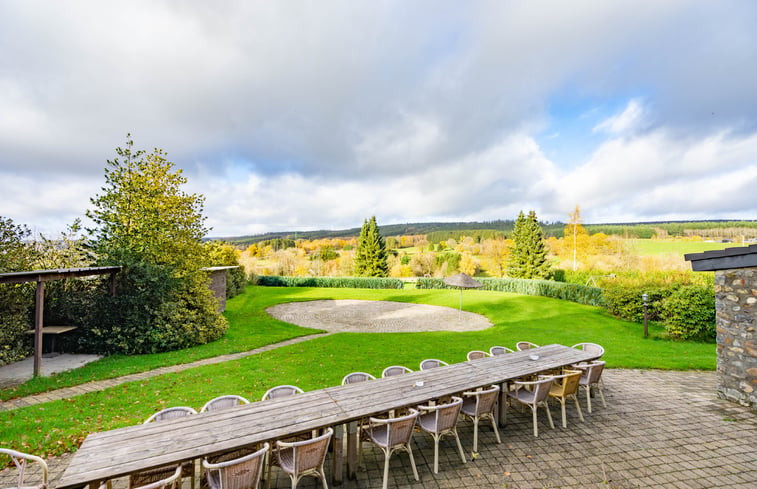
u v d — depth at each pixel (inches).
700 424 203.6
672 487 141.9
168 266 441.4
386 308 814.5
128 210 469.4
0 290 369.1
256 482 119.0
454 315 727.7
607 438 186.7
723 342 246.5
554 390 211.0
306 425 132.6
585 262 1272.1
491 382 186.2
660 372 315.3
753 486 142.9
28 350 390.0
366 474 154.5
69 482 94.3
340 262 1801.2
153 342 404.8
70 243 477.1
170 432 126.7
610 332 536.1
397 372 225.1
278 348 418.3
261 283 1371.8
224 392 267.3
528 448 176.2
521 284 1085.1
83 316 405.7
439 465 160.7
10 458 168.2
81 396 261.3
